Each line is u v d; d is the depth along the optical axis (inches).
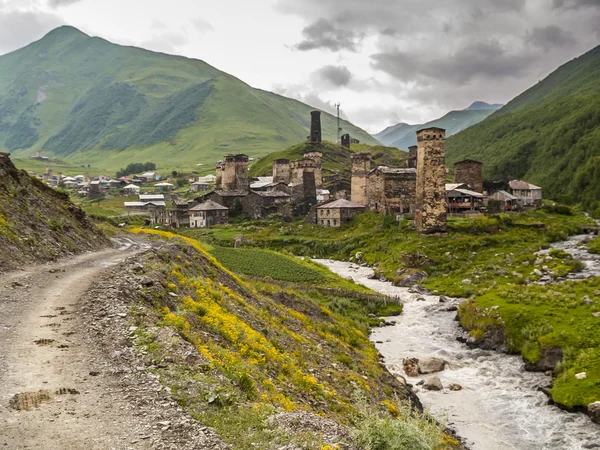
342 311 2551.7
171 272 1450.5
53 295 1120.8
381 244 4291.3
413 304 2827.3
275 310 1829.5
